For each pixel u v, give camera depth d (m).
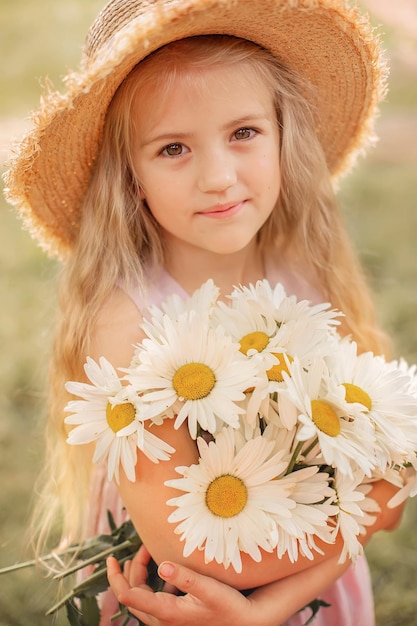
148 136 0.95
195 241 0.97
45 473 1.41
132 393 0.87
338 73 1.04
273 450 0.87
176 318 0.93
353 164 1.15
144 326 0.91
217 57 0.94
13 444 1.69
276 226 1.10
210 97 0.93
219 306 0.92
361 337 1.15
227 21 0.92
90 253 1.02
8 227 2.68
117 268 1.01
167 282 1.03
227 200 0.95
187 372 0.86
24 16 5.03
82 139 1.00
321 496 0.86
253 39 0.97
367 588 1.13
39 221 1.06
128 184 1.01
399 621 1.34
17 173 0.97
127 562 0.99
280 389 0.84
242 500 0.85
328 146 1.12
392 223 2.52
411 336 1.93
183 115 0.93
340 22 0.96
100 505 1.12
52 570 1.08
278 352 0.87
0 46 4.57
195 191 0.95
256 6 0.91
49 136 0.97
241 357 0.87
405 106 3.58
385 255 2.32
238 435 0.87
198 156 0.94
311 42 0.99
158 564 0.93
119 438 0.88
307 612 1.08
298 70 1.02
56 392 1.05
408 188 2.78
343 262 1.14
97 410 0.89
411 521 1.47
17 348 1.97
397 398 0.88
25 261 2.44
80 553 1.04
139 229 1.02
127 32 0.87
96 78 0.88
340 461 0.83
